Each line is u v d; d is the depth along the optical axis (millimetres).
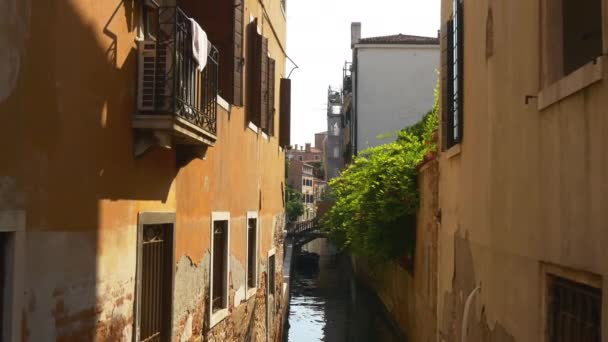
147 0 5730
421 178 14125
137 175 5652
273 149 14039
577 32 5105
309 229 42094
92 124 4789
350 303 26594
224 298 9000
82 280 4660
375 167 16406
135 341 5629
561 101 4590
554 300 4941
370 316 23219
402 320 17062
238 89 9453
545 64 4965
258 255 11961
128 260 5477
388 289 20438
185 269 7066
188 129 5906
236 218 9789
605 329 3840
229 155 9203
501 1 6348
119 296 5305
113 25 5121
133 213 5570
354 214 19156
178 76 5609
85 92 4680
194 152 6590
